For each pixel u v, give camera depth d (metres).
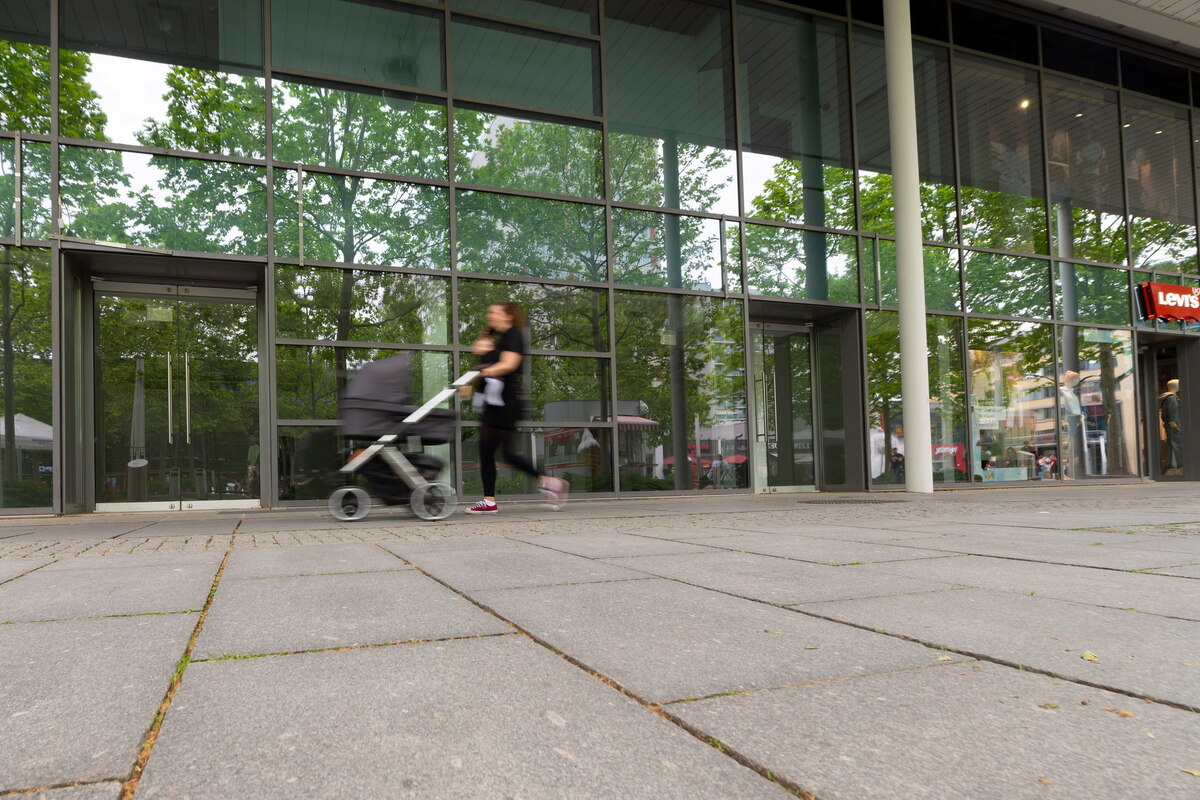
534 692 1.69
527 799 1.15
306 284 8.97
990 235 13.49
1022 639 2.15
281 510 8.50
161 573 3.56
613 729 1.45
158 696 1.69
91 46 8.57
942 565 3.61
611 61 10.75
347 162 9.32
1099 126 15.02
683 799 1.15
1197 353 15.62
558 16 10.49
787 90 11.91
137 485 8.95
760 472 11.83
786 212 11.68
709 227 11.09
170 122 8.73
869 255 12.24
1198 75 16.36
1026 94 14.20
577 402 10.00
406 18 9.74
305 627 2.37
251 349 9.45
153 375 9.14
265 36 9.10
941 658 1.96
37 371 8.12
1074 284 14.30
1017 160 13.95
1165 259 15.47
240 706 1.61
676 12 11.26
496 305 7.38
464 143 9.84
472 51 10.01
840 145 12.20
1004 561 3.74
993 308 13.38
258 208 8.93
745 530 5.55
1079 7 13.19
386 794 1.17
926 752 1.32
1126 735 1.41
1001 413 13.23
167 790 1.19
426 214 9.58
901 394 12.18
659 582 3.16
